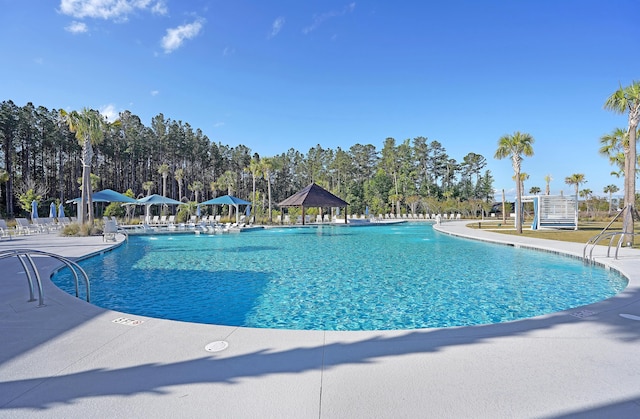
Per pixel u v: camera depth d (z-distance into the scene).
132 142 50.62
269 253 12.95
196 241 17.38
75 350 3.33
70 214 39.06
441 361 3.04
